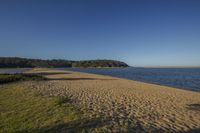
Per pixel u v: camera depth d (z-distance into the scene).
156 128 6.01
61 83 19.55
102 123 6.25
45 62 173.00
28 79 21.91
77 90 14.02
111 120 6.64
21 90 13.25
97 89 14.95
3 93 11.77
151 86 18.69
